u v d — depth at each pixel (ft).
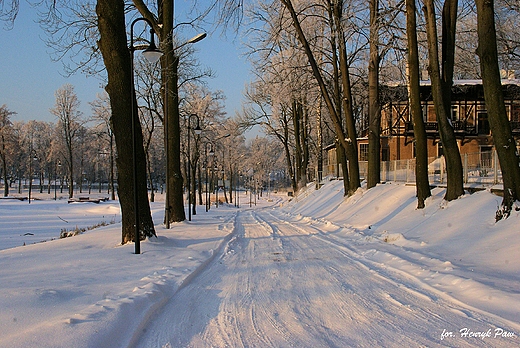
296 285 25.25
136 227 36.73
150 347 15.65
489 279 23.58
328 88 92.12
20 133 257.96
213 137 165.48
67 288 22.70
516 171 33.60
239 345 15.65
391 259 32.09
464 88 118.01
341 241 45.21
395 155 130.62
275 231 60.03
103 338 15.44
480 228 34.86
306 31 82.28
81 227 90.58
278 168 377.71
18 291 21.54
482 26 34.78
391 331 16.81
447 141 45.16
